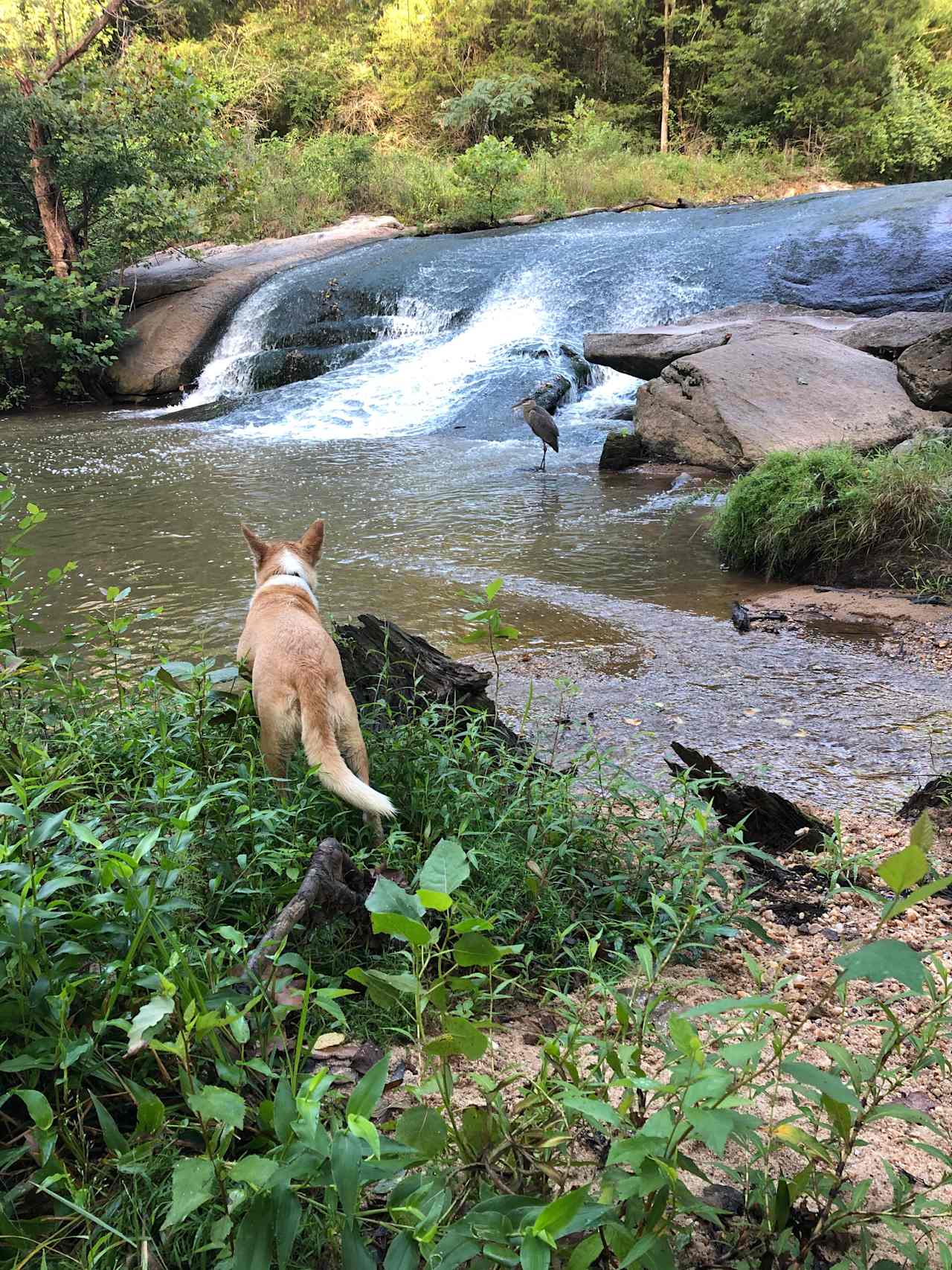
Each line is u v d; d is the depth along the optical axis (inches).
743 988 113.3
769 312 621.6
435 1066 81.0
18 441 610.5
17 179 789.2
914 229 649.0
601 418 613.6
